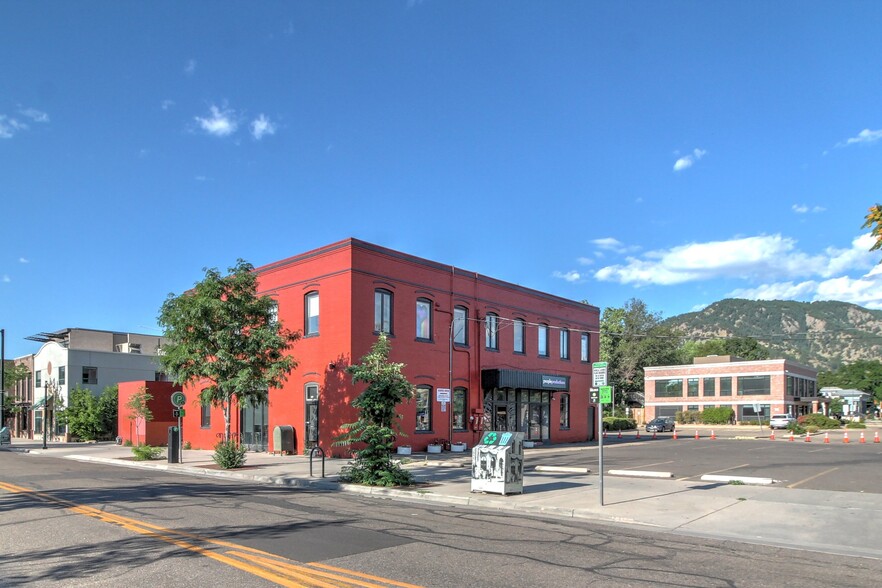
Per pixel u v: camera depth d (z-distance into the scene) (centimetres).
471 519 1159
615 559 842
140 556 824
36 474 1991
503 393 3278
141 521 1091
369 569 765
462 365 3014
